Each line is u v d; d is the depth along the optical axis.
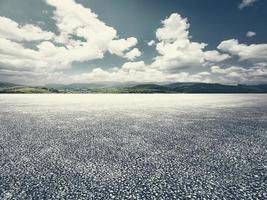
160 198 8.92
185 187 9.96
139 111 46.44
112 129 24.84
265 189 9.78
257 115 38.50
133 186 10.03
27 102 77.25
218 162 13.50
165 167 12.54
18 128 25.14
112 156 14.56
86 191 9.49
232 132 23.20
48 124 28.16
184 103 76.56
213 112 43.94
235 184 10.32
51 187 9.86
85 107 56.88
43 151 15.70
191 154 15.15
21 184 10.16
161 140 19.44
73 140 19.28
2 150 15.91
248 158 14.35
